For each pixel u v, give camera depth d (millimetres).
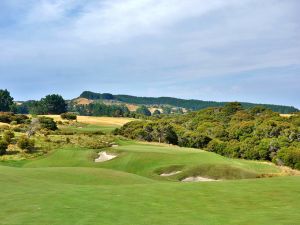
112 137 97250
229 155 110688
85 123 146375
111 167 59500
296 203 22484
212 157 60000
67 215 19234
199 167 51750
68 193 24625
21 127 105188
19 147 75562
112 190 26016
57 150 71875
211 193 25172
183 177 50375
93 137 94812
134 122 129000
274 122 118438
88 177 35188
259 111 160750
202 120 154750
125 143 87250
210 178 49562
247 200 23266
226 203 22469
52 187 26969
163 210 20641
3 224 17688
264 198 23781
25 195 23766
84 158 65812
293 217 19141
